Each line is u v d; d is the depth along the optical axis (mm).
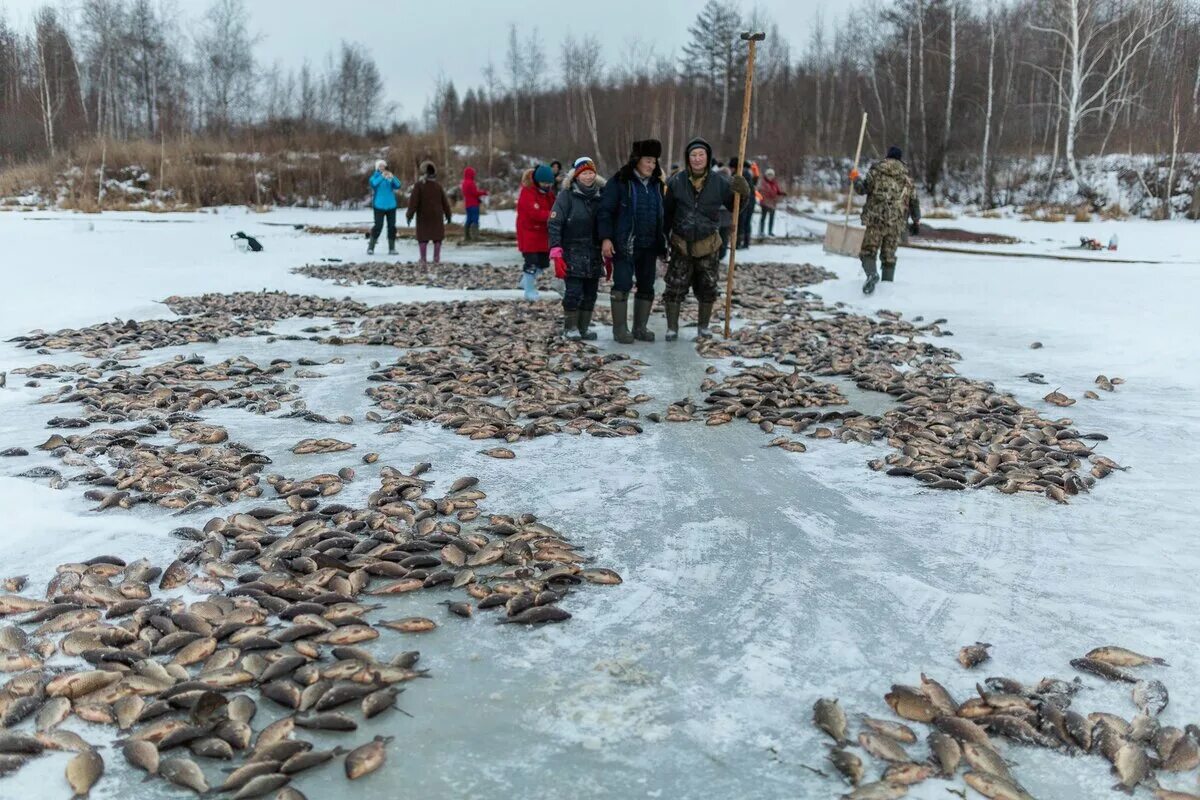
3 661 2797
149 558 3658
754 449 5297
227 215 30234
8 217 25234
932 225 26875
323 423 5809
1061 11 37312
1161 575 3549
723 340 8859
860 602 3334
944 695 2666
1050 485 4488
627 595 3389
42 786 2283
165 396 6273
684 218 8469
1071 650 2980
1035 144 41125
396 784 2307
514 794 2271
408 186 35625
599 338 9086
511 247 20781
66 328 9336
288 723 2504
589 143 44250
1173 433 5496
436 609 3277
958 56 40188
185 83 52250
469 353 8328
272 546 3684
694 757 2424
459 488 4520
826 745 2471
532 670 2861
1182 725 2559
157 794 2262
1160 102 34406
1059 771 2375
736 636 3082
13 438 5371
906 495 4504
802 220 31203
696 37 64625
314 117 51594
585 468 4914
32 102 43562
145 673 2750
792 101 51594
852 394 6645
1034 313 9797
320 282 14008
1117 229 24875
